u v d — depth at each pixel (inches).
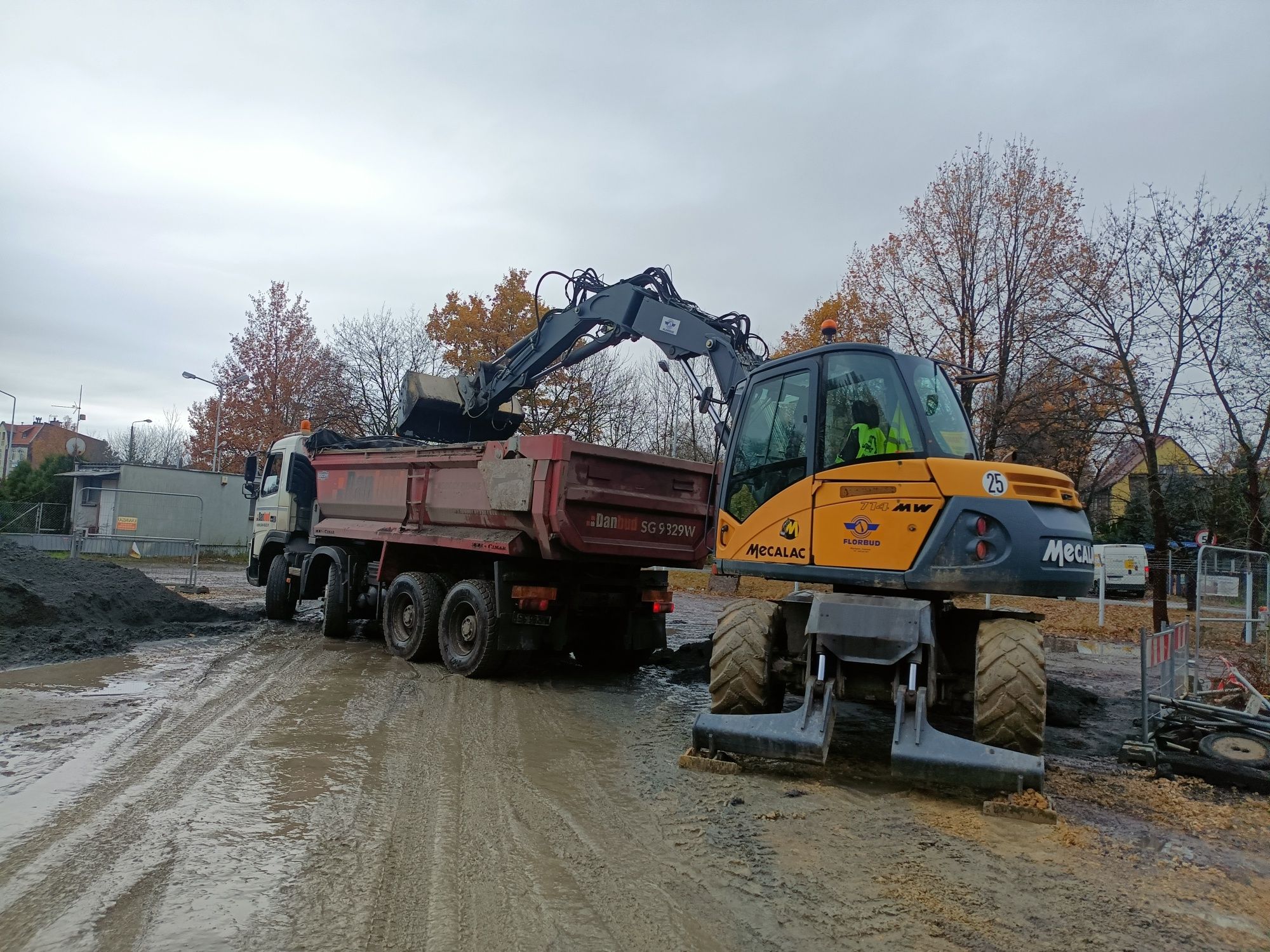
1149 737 268.4
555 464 328.8
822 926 139.8
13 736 239.8
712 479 390.9
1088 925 142.9
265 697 306.2
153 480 1166.3
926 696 217.5
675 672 410.9
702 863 166.1
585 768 232.2
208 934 129.6
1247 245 531.8
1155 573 578.2
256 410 1245.1
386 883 151.3
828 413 249.1
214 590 748.0
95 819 177.0
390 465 425.4
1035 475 226.8
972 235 651.5
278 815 184.2
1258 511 538.9
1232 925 144.8
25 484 1551.4
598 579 382.0
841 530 236.8
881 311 714.2
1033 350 622.8
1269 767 241.6
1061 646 584.1
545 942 131.5
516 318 1012.5
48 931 129.1
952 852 174.9
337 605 456.4
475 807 194.2
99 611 450.0
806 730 219.3
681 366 388.8
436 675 365.1
